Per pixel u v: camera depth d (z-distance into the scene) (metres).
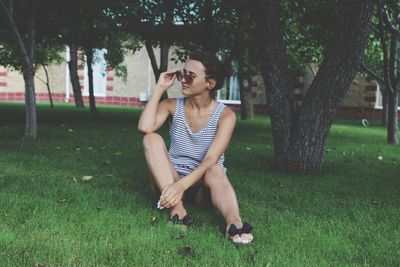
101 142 8.84
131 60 28.09
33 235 3.09
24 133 9.76
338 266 2.78
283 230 3.47
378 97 23.53
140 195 4.41
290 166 6.25
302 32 12.80
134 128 11.98
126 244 2.97
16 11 9.48
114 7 9.61
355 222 3.81
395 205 4.51
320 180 5.71
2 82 29.14
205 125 3.80
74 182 4.96
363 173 6.46
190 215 3.75
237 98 26.19
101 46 14.76
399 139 12.08
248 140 10.32
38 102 29.14
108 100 28.81
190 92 3.69
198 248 2.96
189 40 12.11
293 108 6.34
